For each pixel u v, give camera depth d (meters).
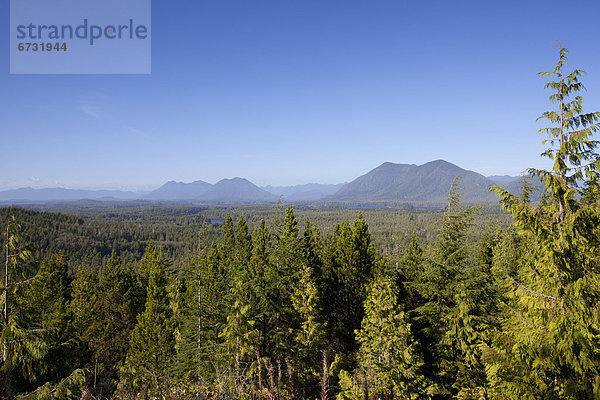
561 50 8.64
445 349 16.64
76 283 37.25
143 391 8.91
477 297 16.20
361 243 29.22
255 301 20.50
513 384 8.71
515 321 9.70
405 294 26.78
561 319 8.25
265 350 18.81
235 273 24.73
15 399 10.82
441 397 16.89
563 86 8.55
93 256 125.56
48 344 12.34
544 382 8.77
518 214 9.08
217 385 7.68
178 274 39.78
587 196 8.61
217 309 22.02
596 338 8.52
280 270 21.78
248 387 7.43
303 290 21.52
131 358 24.64
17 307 11.63
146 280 43.88
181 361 20.78
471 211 16.86
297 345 19.72
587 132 8.02
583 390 8.01
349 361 18.70
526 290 9.32
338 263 29.84
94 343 29.23
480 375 14.84
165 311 28.91
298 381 12.62
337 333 27.19
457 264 16.89
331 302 28.52
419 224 191.75
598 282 8.14
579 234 8.36
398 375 14.03
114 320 33.25
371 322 16.48
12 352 11.30
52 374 15.47
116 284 35.88
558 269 8.41
